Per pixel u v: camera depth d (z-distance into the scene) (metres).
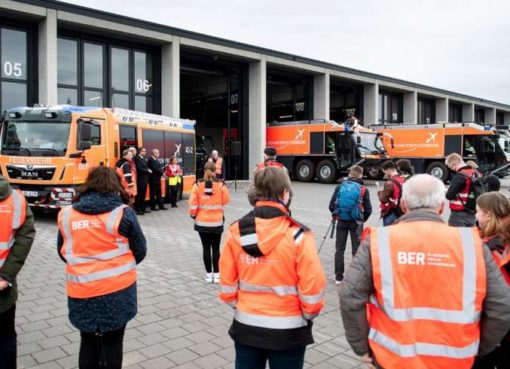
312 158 28.06
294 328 2.71
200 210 6.73
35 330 4.98
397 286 2.27
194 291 6.46
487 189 6.86
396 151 28.73
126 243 3.34
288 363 2.70
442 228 2.33
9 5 18.19
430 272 2.25
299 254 2.70
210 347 4.61
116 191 3.38
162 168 15.18
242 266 2.79
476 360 2.93
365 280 2.34
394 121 40.19
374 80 35.72
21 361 4.24
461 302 2.21
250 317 2.73
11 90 19.31
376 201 18.05
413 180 2.49
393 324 2.25
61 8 19.58
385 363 2.26
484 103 49.22
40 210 12.62
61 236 3.34
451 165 6.93
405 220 2.40
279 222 2.74
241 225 2.78
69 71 21.16
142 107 24.00
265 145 28.67
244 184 25.81
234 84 30.23
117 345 3.33
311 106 32.81
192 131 17.84
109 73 22.59
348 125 26.73
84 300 3.21
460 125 26.73
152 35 22.72
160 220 12.84
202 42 24.88
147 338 4.81
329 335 4.99
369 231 2.46
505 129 26.84
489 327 2.24
